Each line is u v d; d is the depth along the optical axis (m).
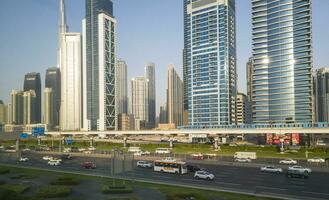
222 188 62.75
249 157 118.25
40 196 57.09
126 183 69.94
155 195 57.53
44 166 106.38
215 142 177.75
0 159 125.50
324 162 109.06
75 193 60.66
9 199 51.34
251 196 54.81
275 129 159.12
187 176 81.00
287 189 62.41
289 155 130.75
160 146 180.88
